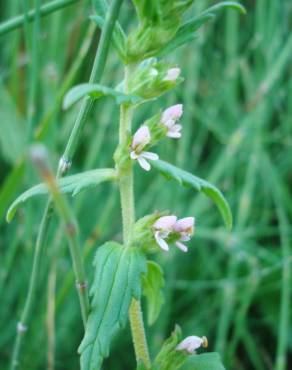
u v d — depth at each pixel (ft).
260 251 0.97
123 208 0.53
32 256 0.89
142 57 0.51
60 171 0.57
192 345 0.54
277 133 1.11
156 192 0.99
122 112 0.53
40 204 0.96
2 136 1.01
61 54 1.05
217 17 1.18
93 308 0.49
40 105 1.05
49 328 0.83
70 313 0.91
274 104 1.11
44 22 1.05
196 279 0.98
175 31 0.50
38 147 0.35
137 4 0.49
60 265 0.93
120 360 0.92
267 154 1.07
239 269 1.01
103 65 0.52
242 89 1.24
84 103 0.55
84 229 0.97
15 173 0.81
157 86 0.51
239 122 1.07
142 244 0.52
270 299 0.97
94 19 0.53
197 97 1.14
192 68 1.05
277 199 0.99
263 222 1.01
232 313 0.97
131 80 0.52
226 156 1.00
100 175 0.53
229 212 0.56
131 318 0.56
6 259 0.90
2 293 0.93
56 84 0.97
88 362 0.47
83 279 0.49
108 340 0.48
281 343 0.85
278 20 1.10
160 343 0.89
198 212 0.98
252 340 0.92
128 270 0.50
